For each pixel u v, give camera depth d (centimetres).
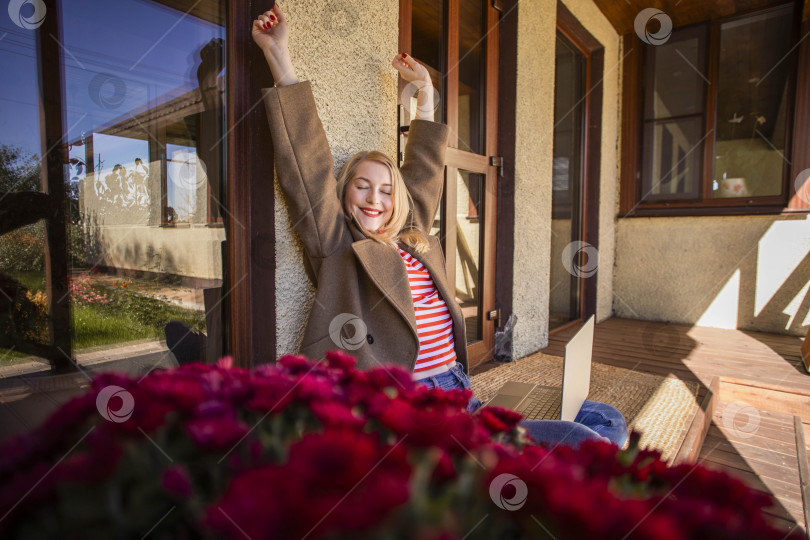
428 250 147
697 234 382
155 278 114
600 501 28
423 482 29
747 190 367
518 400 143
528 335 277
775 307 352
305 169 123
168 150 114
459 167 222
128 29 105
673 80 387
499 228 259
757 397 228
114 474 28
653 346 308
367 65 155
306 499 23
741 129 366
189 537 27
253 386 39
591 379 232
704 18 368
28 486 26
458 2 214
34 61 93
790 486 154
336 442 27
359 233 133
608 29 373
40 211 95
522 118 257
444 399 45
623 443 125
